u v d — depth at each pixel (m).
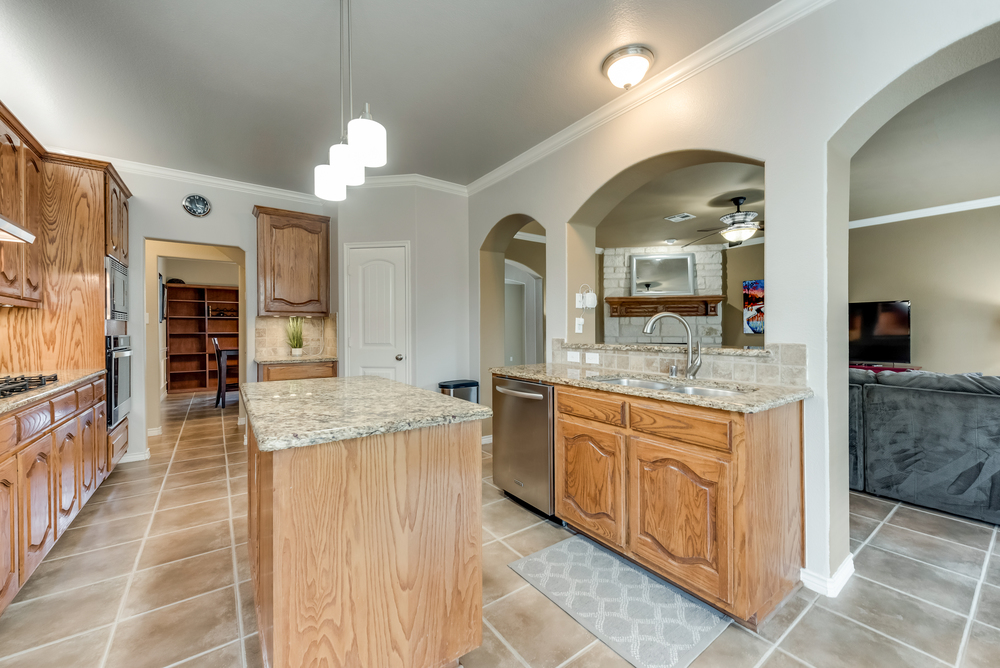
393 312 4.13
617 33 2.11
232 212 4.16
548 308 3.31
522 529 2.39
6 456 1.62
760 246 6.53
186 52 2.23
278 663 1.09
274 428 1.15
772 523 1.66
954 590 1.81
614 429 2.01
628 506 1.95
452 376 4.29
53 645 1.50
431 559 1.31
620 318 7.22
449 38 2.15
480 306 4.26
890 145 3.28
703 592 1.67
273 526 1.09
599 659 1.45
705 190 4.38
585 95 2.66
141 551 2.15
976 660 1.42
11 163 2.40
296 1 1.89
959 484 2.46
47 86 2.51
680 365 2.38
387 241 4.13
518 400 2.62
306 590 1.12
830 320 1.82
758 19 1.99
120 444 3.23
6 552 1.60
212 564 2.03
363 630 1.20
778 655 1.46
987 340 4.77
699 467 1.65
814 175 1.84
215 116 2.89
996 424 2.35
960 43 1.49
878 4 1.67
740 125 2.11
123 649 1.49
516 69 2.40
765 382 2.00
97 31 2.06
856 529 2.35
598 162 2.89
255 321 4.34
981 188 4.36
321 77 2.47
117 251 3.26
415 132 3.15
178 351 8.11
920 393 2.60
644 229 5.99
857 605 1.72
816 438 1.82
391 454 1.25
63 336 2.89
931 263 5.10
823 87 1.81
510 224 3.97
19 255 2.53
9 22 1.98
